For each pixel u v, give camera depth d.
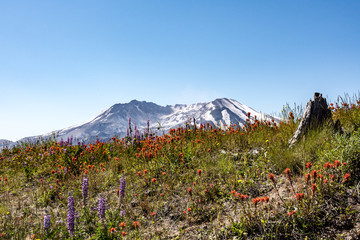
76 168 8.07
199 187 5.23
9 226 4.74
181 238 3.86
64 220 4.84
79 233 4.23
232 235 3.59
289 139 6.46
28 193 6.90
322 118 6.00
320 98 6.11
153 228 4.34
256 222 3.60
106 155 8.96
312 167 4.54
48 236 4.20
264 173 5.14
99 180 6.81
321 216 3.44
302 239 3.19
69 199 4.05
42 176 8.21
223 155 6.49
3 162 10.03
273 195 4.29
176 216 4.60
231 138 7.46
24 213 5.53
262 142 6.79
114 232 4.05
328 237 3.11
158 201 5.20
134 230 4.30
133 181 6.43
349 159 4.12
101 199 4.32
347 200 3.57
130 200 5.46
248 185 4.85
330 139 5.34
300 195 3.43
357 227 3.12
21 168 9.20
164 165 6.62
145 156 7.33
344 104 7.69
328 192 3.74
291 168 4.91
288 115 7.68
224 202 4.60
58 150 9.79
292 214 3.49
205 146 7.30
